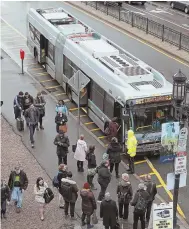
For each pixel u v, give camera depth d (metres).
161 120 27.05
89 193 20.61
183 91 19.64
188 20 58.97
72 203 21.44
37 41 40.94
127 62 30.00
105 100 29.31
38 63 42.34
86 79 25.16
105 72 29.11
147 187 21.20
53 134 30.30
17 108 30.45
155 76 29.23
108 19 58.41
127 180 21.17
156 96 26.62
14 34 51.16
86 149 25.47
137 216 20.53
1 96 35.72
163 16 60.53
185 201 23.80
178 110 21.36
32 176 25.36
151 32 52.34
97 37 35.78
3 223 21.39
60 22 39.88
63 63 35.62
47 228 21.17
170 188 20.83
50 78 39.53
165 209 19.41
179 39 47.78
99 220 21.75
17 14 59.44
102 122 29.98
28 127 29.80
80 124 31.77
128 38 51.78
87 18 59.19
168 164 27.11
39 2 66.88
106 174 22.58
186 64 44.12
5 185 21.27
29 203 22.83
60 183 21.78
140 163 27.25
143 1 66.25
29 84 38.19
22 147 28.53
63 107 29.42
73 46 33.69
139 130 26.91
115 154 24.97
